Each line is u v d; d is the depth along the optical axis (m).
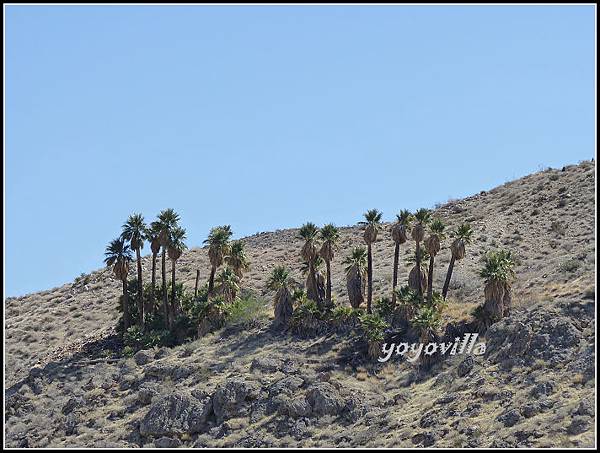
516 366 129.50
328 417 131.00
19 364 170.12
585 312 135.00
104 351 162.38
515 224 195.00
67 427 141.00
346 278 172.75
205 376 144.88
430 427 121.31
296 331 154.00
